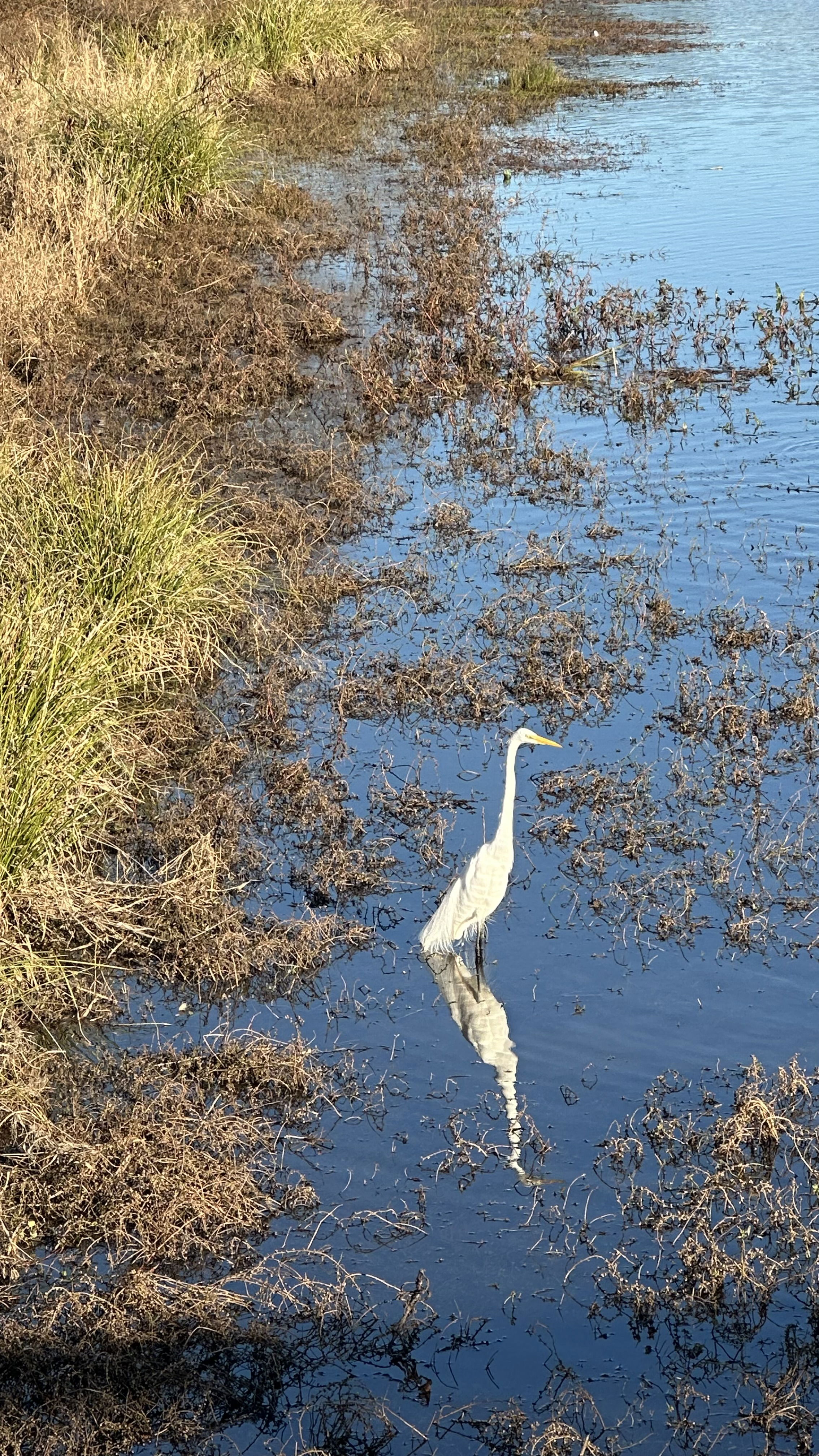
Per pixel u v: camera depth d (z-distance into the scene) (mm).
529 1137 6410
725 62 33344
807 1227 5871
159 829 8586
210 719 9891
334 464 13539
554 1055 6891
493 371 16078
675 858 8297
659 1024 7059
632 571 11695
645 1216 6043
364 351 16234
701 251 19578
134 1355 5383
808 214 21094
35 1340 5355
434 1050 6977
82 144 20000
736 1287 5668
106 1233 5902
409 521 12781
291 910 7996
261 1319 5547
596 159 24891
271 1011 7277
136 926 7734
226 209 20906
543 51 34312
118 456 13047
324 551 12188
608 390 15656
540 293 18297
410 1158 6352
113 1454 5070
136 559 10281
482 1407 5230
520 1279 5750
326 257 19578
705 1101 6582
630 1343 5500
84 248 17688
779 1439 5094
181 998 7398
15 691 8203
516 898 8039
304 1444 5109
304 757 9312
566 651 10344
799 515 12570
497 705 9844
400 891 8148
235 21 29312
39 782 7859
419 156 25047
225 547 11461
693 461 13773
